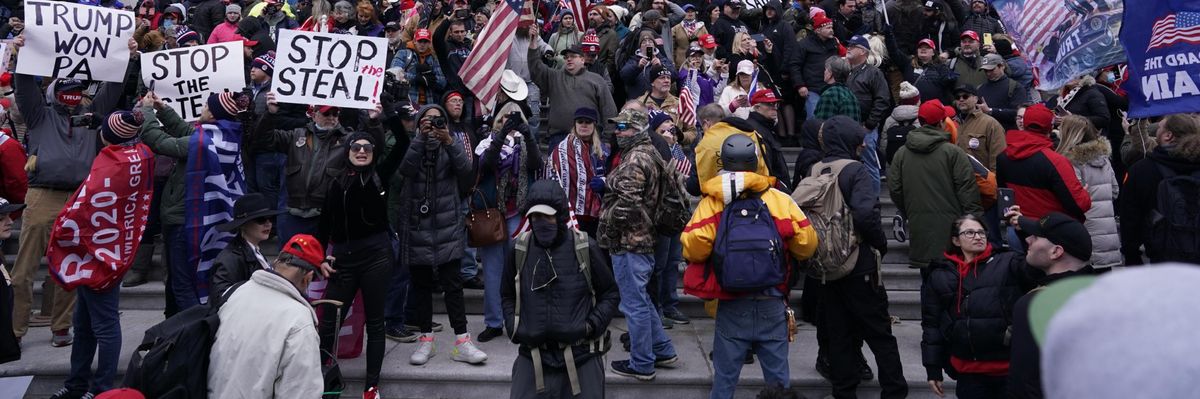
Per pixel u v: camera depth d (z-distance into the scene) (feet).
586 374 15.44
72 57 21.77
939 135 19.61
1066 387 2.16
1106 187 20.86
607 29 35.53
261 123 20.18
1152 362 1.97
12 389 12.04
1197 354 1.94
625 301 18.42
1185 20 16.81
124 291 23.77
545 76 26.76
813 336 22.02
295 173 19.92
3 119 24.18
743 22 40.04
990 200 20.07
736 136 16.53
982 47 34.65
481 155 20.45
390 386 19.07
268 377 12.13
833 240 16.69
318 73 20.16
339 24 34.76
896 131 25.59
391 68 27.96
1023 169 19.56
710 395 17.78
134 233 18.37
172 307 20.67
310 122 20.49
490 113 24.32
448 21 28.58
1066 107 28.32
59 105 21.52
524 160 21.22
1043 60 21.93
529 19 29.66
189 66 23.18
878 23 39.06
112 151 18.24
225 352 12.30
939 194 19.47
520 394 15.69
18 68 20.98
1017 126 27.76
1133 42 17.42
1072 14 21.27
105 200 17.88
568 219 15.61
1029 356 9.05
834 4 38.88
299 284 13.38
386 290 18.34
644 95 27.53
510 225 21.18
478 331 22.02
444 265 19.53
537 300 15.21
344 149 19.49
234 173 20.68
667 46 35.06
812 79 32.78
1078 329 2.17
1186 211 17.48
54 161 20.98
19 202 18.89
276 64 20.07
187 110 23.18
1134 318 2.07
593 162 21.25
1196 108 16.79
